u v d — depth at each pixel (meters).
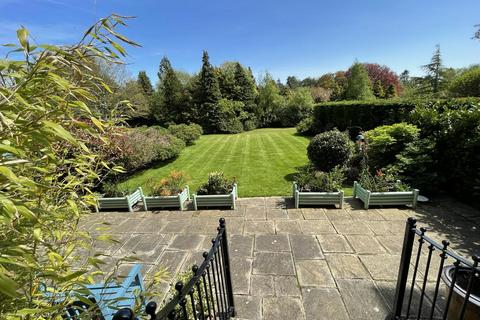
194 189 6.57
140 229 4.49
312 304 2.62
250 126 21.70
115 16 0.91
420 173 5.14
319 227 4.13
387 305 2.55
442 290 2.65
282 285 2.90
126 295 2.13
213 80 21.41
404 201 4.62
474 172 4.59
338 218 4.39
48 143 0.79
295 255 3.44
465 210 4.46
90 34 0.89
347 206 4.84
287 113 22.00
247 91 23.45
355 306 2.56
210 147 12.62
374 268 3.09
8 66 0.73
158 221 4.77
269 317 2.50
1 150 0.72
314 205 4.95
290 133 16.16
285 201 5.27
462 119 4.79
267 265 3.27
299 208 4.88
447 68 22.50
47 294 1.22
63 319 1.13
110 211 5.37
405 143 5.68
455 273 1.71
